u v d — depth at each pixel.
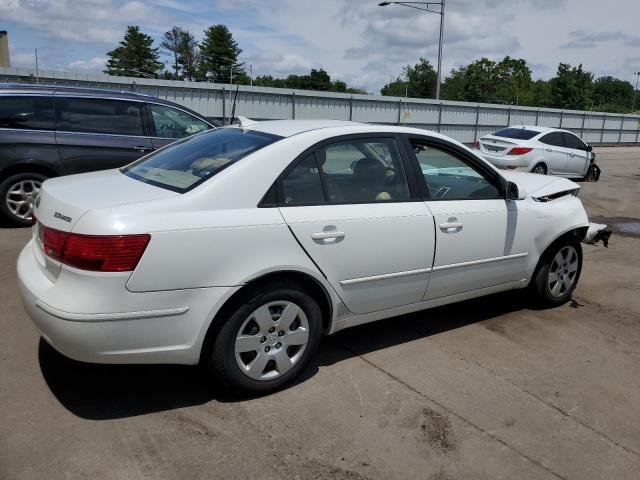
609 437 3.17
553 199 4.87
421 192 3.94
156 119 7.49
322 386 3.52
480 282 4.39
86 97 7.07
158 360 2.99
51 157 6.84
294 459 2.81
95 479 2.59
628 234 8.83
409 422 3.18
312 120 4.09
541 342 4.38
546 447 3.04
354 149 3.68
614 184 15.84
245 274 3.08
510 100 88.31
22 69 17.66
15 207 6.87
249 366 3.26
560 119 35.03
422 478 2.74
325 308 3.59
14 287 4.88
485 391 3.58
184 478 2.63
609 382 3.81
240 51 110.38
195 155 3.62
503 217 4.37
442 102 28.72
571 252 5.10
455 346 4.22
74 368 3.58
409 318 4.74
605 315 5.07
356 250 3.53
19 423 2.97
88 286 2.77
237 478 2.65
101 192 3.18
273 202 3.24
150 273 2.83
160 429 2.98
